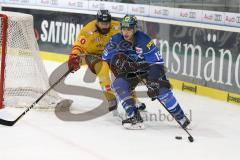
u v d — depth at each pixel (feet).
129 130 31.07
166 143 28.63
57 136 29.19
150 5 49.42
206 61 43.86
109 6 53.57
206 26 43.86
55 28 58.75
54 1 58.39
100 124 32.32
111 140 28.76
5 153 25.71
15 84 36.40
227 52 41.91
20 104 35.68
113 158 25.54
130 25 30.04
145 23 50.14
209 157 26.43
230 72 41.57
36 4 59.98
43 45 60.08
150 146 27.91
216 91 42.83
